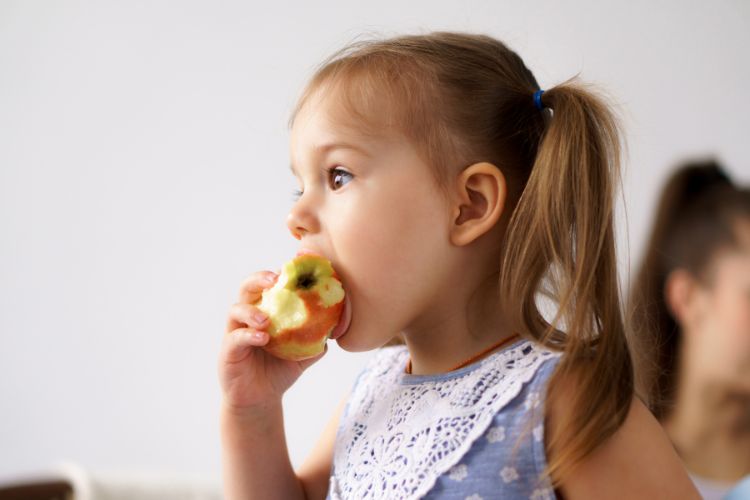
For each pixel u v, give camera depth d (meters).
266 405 1.07
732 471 1.71
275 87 2.34
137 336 2.40
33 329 2.42
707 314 1.76
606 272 0.94
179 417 2.37
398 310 0.93
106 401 2.39
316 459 1.13
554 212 0.94
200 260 2.38
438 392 0.95
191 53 2.39
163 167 2.40
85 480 1.49
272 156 2.34
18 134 2.44
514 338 0.96
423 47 1.02
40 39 2.45
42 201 2.43
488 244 0.97
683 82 2.20
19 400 2.40
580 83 1.05
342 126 0.94
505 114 1.00
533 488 0.84
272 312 0.94
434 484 0.87
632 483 0.81
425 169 0.94
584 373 0.85
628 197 2.11
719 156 2.17
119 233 2.41
